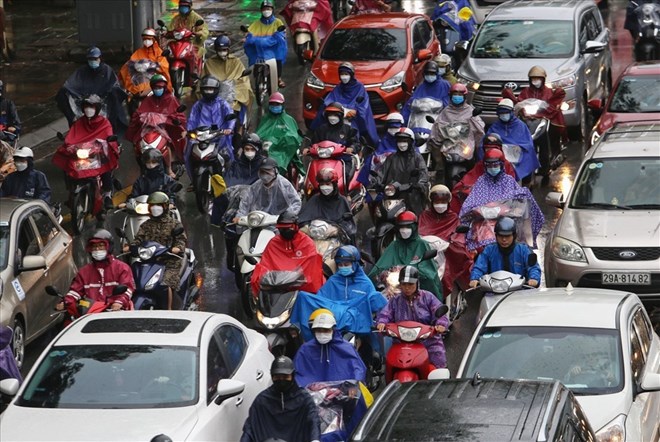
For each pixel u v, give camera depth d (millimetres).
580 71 59438
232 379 26875
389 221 40938
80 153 47438
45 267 35500
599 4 92500
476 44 61812
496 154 39031
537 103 53062
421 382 22094
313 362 28812
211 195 49719
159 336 27000
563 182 53781
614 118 53312
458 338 37438
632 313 28703
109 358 26438
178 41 67500
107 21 75312
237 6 92500
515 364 27016
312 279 34875
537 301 29234
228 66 58719
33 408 25391
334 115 47344
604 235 37844
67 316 34062
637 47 72750
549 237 39594
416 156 43250
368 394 28188
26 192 43594
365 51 62625
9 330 28656
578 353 27000
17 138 52875
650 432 26766
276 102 49531
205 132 49531
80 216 47562
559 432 19953
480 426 19656
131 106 62594
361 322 31953
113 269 34031
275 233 38375
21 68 74250
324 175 39250
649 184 39906
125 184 54625
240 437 26609
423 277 34969
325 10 77500
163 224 37281
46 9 90875
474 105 59344
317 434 25422
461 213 38750
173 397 25516
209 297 41000
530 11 63062
